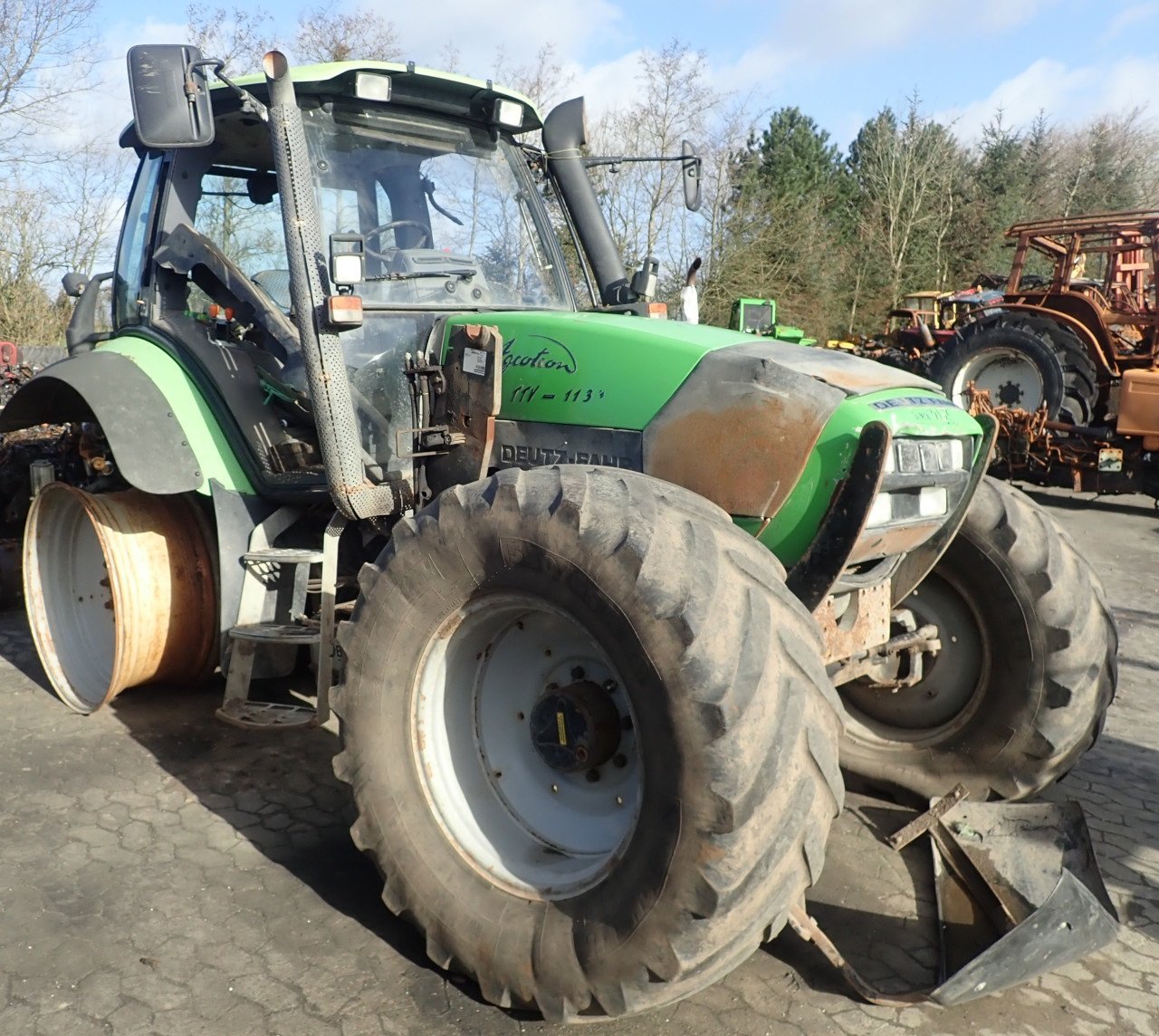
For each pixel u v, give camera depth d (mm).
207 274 3686
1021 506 3084
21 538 5336
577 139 3977
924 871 2889
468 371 2893
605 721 2328
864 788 3396
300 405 3453
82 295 4543
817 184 34750
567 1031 2156
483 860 2299
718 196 23094
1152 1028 2252
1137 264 10805
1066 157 37344
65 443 4977
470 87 3428
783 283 24172
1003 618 3055
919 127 31281
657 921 1952
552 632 2445
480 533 2254
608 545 2053
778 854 1929
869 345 14320
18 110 18453
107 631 3980
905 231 30938
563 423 2742
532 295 3643
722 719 1885
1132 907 2752
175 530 3723
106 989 2238
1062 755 3061
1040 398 10086
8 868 2711
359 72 3197
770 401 2398
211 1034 2109
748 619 2010
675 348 2594
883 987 2336
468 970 2230
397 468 3139
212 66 2709
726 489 2451
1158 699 4559
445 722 2426
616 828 2312
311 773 3365
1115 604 6332
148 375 3525
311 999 2234
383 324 3178
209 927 2484
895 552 2680
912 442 2490
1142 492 9430
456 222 3523
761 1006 2271
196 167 3758
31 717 3758
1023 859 2752
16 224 18828
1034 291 10695
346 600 3633
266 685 4059
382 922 2543
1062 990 2383
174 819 3025
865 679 3299
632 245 21750
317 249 2904
